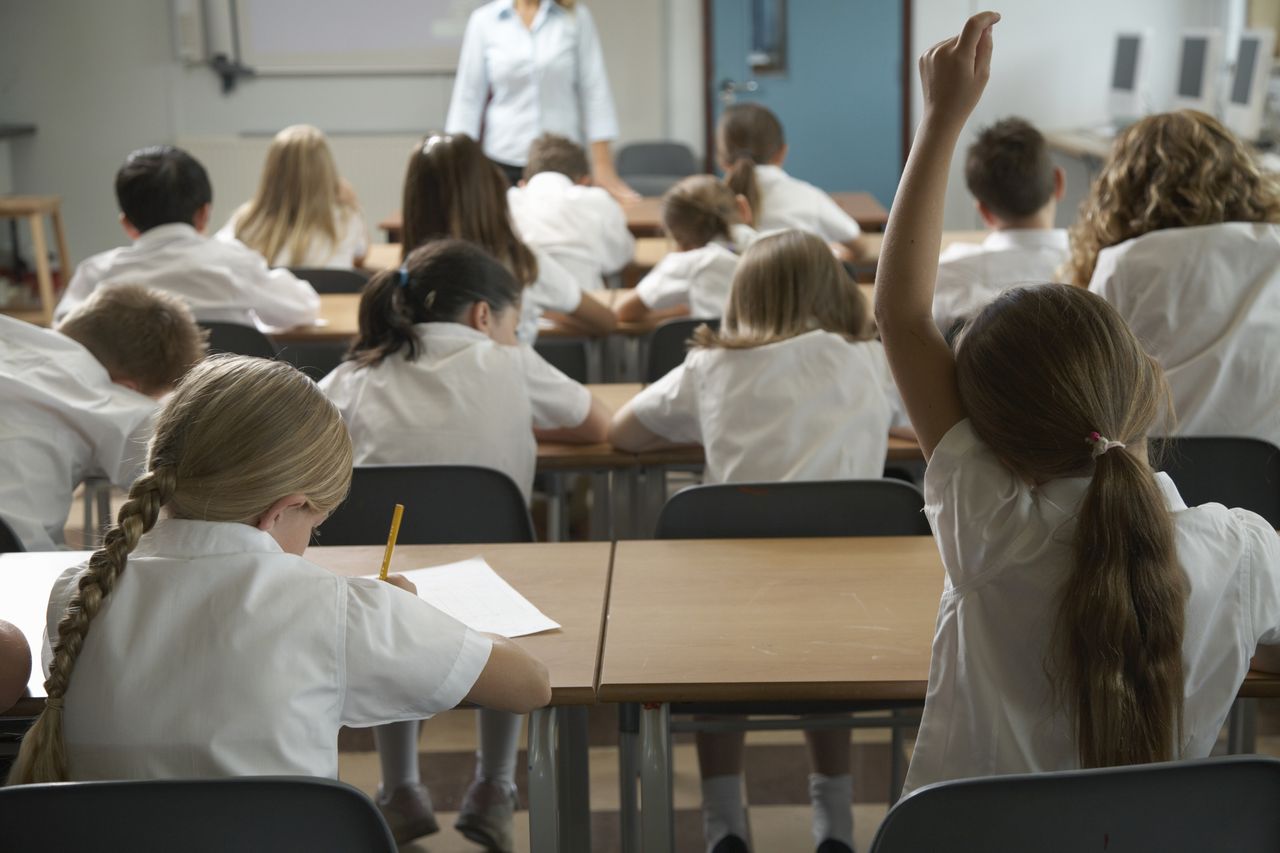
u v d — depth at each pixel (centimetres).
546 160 470
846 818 221
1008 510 133
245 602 124
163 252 343
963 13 721
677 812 249
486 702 137
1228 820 121
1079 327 132
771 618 168
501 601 174
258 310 347
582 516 405
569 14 629
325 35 719
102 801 116
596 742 279
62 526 222
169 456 127
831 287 231
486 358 235
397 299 237
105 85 725
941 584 179
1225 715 138
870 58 728
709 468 234
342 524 219
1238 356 235
